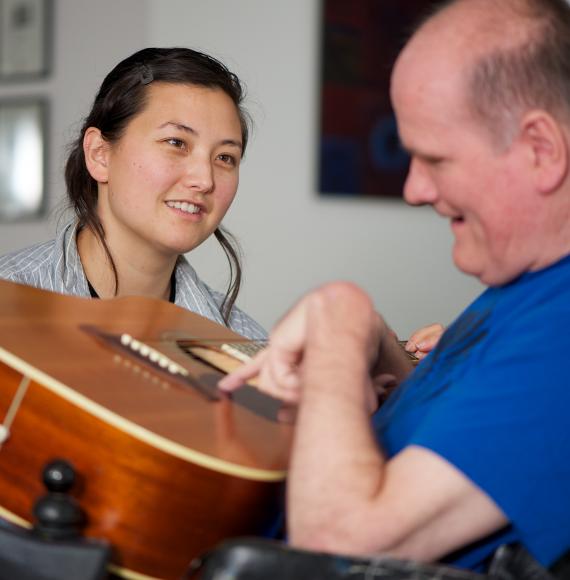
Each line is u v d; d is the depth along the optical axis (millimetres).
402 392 1146
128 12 4328
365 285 4730
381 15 4602
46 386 1059
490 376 947
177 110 1835
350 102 4570
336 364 1005
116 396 1102
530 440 918
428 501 912
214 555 886
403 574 857
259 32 4406
